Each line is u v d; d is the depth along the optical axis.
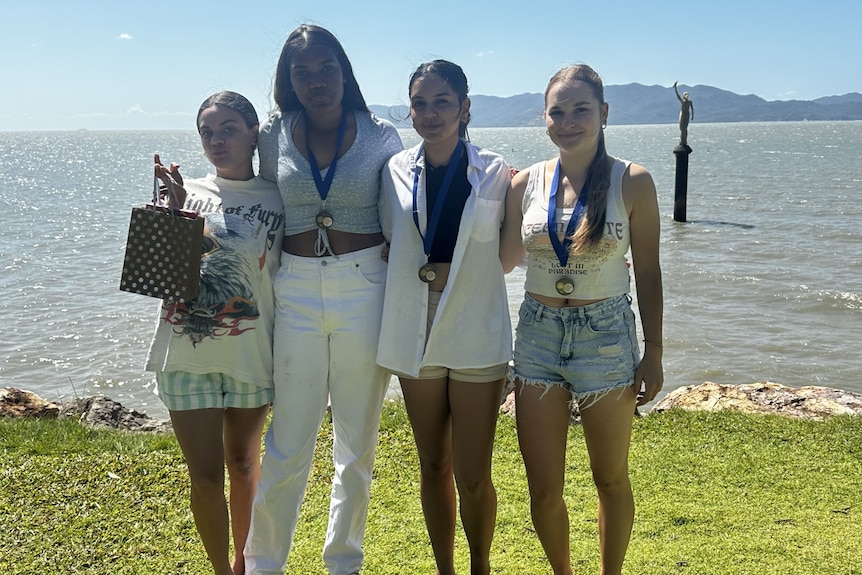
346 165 3.16
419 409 3.22
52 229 24.20
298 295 3.18
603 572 3.18
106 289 15.00
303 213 3.21
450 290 3.04
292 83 3.16
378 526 3.97
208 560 3.66
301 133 3.25
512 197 3.14
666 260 17.42
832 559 3.55
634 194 2.94
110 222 26.11
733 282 14.91
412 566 3.58
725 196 32.41
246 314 3.18
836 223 22.94
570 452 4.88
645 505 4.16
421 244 3.09
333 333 3.17
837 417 5.54
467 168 3.08
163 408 9.20
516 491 4.34
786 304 13.26
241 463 3.43
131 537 3.88
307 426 3.20
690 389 6.38
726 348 10.91
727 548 3.67
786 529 3.86
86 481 4.54
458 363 3.09
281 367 3.20
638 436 5.21
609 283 2.97
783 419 5.50
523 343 3.09
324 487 4.45
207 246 3.16
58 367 10.62
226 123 3.22
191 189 3.32
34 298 14.34
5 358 10.98
